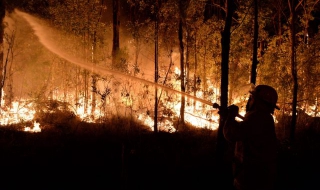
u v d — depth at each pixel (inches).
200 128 409.4
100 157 274.4
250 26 490.3
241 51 482.6
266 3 464.4
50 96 447.8
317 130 409.4
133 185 221.0
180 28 426.3
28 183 221.8
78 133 341.4
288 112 455.8
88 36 439.8
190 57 495.8
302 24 490.0
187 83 435.5
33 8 439.5
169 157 279.6
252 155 140.6
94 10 442.0
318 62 466.6
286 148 318.7
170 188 221.8
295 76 362.9
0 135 322.3
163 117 418.9
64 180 228.1
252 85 165.5
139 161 265.0
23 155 269.0
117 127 370.0
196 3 434.9
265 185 141.1
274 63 474.3
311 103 479.2
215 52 484.1
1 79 401.1
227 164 259.6
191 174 244.5
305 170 265.4
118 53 431.5
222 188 224.5
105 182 226.2
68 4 432.5
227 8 245.4
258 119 140.2
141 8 423.5
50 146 296.0
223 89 240.5
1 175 231.8
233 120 141.4
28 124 366.3
